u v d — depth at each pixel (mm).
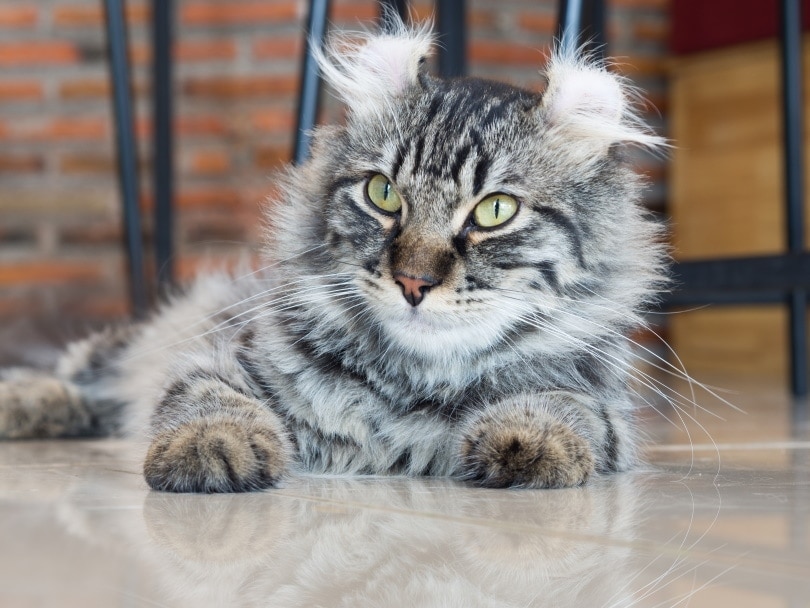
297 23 1331
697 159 1427
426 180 482
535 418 438
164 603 248
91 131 1341
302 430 476
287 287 511
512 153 486
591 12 734
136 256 858
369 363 484
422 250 472
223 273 729
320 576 277
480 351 488
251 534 322
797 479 430
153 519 343
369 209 494
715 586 261
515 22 1415
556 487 416
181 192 1349
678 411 771
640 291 522
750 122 1365
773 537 312
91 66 1339
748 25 1342
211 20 1336
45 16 1327
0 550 296
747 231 1374
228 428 415
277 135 1345
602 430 456
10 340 1030
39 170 1340
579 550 301
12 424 609
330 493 403
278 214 541
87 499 379
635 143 631
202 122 1347
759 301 1050
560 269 491
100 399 638
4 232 1337
